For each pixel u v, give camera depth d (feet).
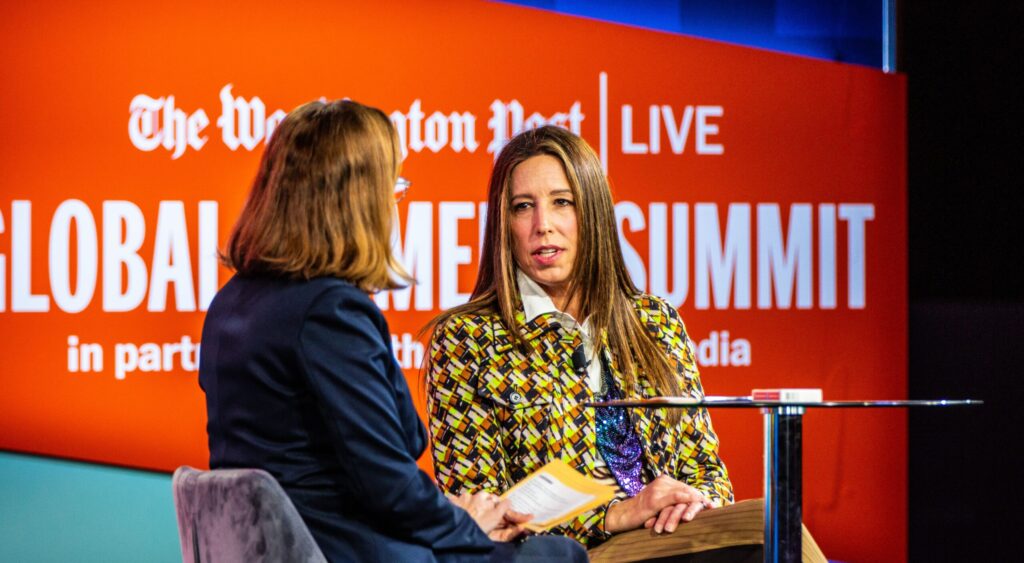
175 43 24.54
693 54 25.80
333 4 24.90
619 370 14.47
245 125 24.71
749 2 26.16
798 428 10.69
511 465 13.96
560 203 14.52
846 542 26.00
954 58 25.54
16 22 23.99
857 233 26.13
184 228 24.57
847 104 26.07
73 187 24.21
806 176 26.05
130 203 24.40
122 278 24.38
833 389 26.08
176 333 24.54
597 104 25.54
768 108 25.99
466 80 25.21
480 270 15.15
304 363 10.09
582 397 14.17
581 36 25.48
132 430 24.34
